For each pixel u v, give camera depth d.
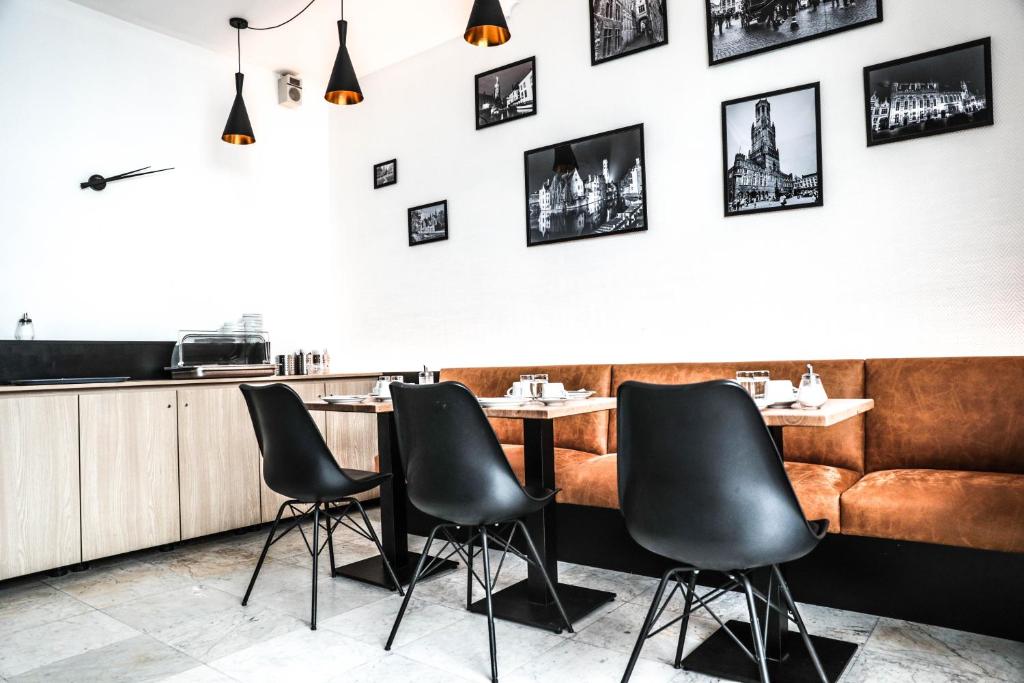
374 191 5.24
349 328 5.41
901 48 3.09
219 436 3.88
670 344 3.76
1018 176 2.83
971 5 2.93
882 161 3.14
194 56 4.73
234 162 4.93
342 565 3.30
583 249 4.10
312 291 5.38
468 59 4.67
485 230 4.57
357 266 5.36
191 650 2.34
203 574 3.24
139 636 2.48
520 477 3.30
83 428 3.31
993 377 2.71
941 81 2.98
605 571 3.10
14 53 3.86
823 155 3.29
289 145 5.29
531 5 4.34
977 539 2.16
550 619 2.47
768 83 3.45
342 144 5.47
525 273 4.36
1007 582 2.16
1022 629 2.14
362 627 2.51
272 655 2.28
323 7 4.27
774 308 3.42
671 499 1.75
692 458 1.70
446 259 4.79
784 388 2.26
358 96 3.80
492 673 2.04
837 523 2.42
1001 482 2.34
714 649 2.21
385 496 3.19
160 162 4.51
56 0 4.04
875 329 3.15
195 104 4.72
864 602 2.41
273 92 5.20
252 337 4.68
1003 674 1.98
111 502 3.39
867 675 2.01
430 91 4.89
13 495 3.06
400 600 2.79
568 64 4.17
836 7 3.25
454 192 4.74
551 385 2.70
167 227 4.52
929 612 2.29
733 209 3.52
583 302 4.10
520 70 4.38
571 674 2.08
